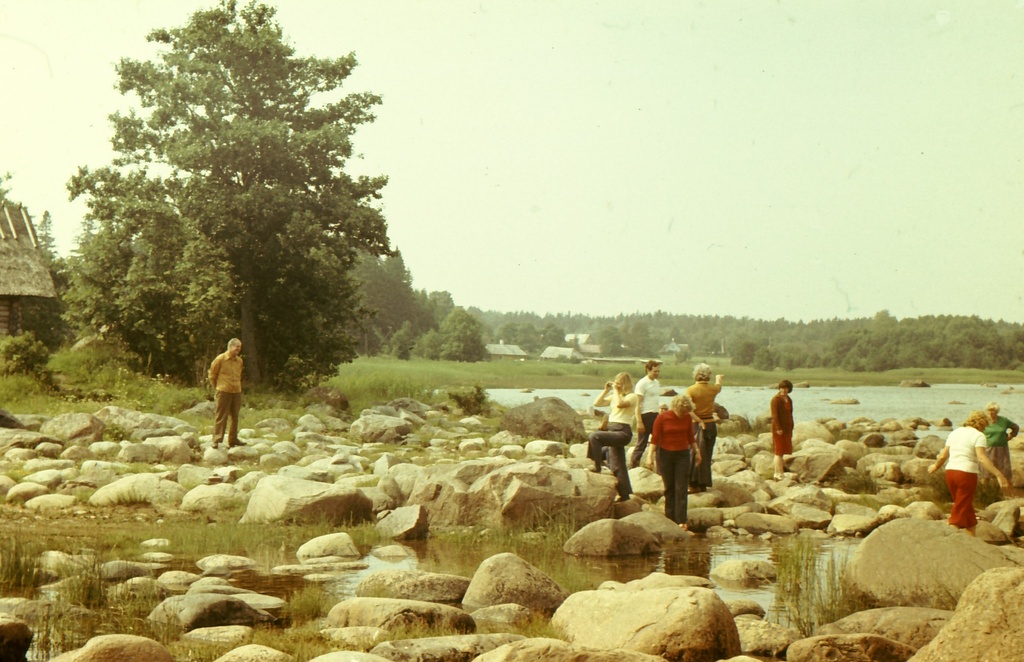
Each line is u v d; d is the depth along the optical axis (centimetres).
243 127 3238
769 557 1062
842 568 845
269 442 2092
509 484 1245
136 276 3253
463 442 2177
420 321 14938
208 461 1716
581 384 8500
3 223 3638
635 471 1477
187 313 3262
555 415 2522
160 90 3250
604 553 1062
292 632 669
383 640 648
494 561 820
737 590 876
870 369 14600
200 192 3253
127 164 3369
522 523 1212
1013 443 2394
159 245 3325
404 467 1514
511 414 2559
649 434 1572
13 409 2422
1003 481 1096
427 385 3922
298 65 3525
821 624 743
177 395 2853
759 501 1459
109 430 1983
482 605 789
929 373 13825
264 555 1018
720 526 1268
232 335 3322
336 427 2575
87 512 1227
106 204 3275
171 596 775
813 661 609
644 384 1573
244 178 3434
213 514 1267
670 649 617
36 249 3681
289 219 3334
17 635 579
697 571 979
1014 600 506
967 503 1111
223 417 1881
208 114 3356
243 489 1414
